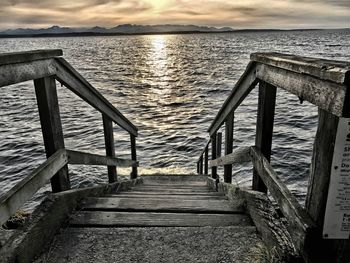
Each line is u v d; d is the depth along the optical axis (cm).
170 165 1218
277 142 1384
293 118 1784
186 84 3662
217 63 6506
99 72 5347
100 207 292
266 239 209
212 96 2794
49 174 238
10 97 2881
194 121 1939
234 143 1428
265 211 225
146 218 264
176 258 206
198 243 220
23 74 210
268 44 15350
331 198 130
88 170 1180
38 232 210
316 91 137
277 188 192
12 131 1753
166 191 498
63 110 2269
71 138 1614
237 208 285
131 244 221
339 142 124
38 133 1703
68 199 267
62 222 250
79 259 207
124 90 3353
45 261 203
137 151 1384
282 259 176
